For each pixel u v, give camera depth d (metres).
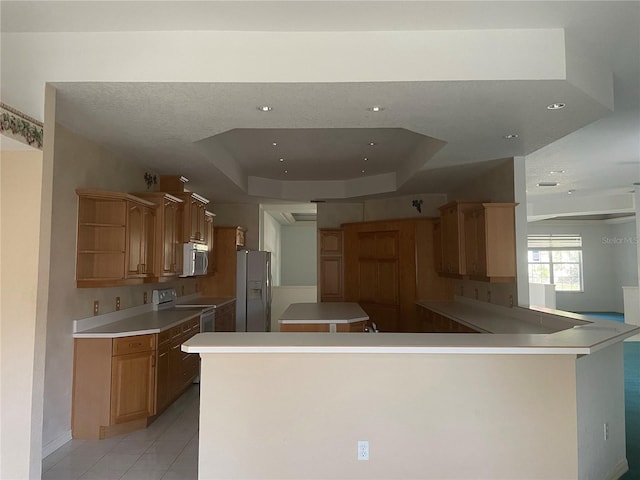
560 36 2.70
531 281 13.67
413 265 7.05
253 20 2.59
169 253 4.94
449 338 2.67
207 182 5.93
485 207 4.65
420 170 5.22
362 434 2.54
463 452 2.54
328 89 2.82
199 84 2.74
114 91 2.85
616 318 11.91
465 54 2.69
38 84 2.71
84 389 3.70
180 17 2.56
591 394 2.84
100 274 3.90
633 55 3.01
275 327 10.68
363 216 8.04
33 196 2.67
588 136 4.88
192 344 2.48
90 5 2.44
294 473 2.52
